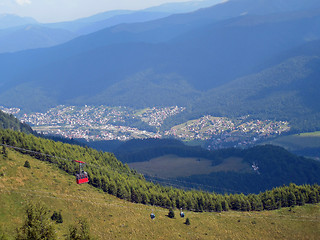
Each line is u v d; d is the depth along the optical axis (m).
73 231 75.31
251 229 129.88
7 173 120.44
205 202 146.75
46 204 110.31
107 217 117.31
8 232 87.50
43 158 151.38
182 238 115.19
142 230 114.38
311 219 139.12
